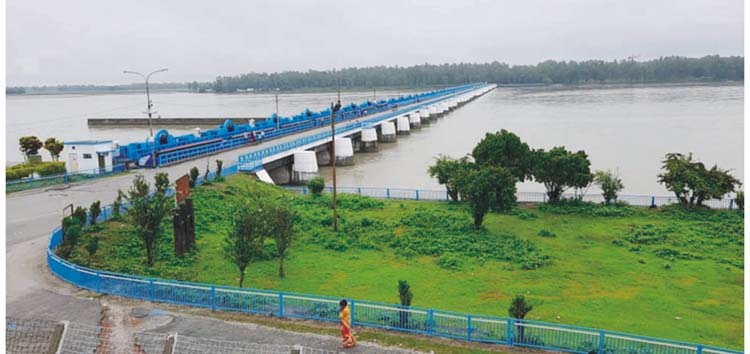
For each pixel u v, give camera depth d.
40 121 132.25
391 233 26.70
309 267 21.86
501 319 13.52
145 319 14.72
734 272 21.31
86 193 31.47
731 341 15.27
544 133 72.69
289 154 47.31
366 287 19.52
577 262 22.66
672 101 126.44
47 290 16.72
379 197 36.34
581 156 33.66
